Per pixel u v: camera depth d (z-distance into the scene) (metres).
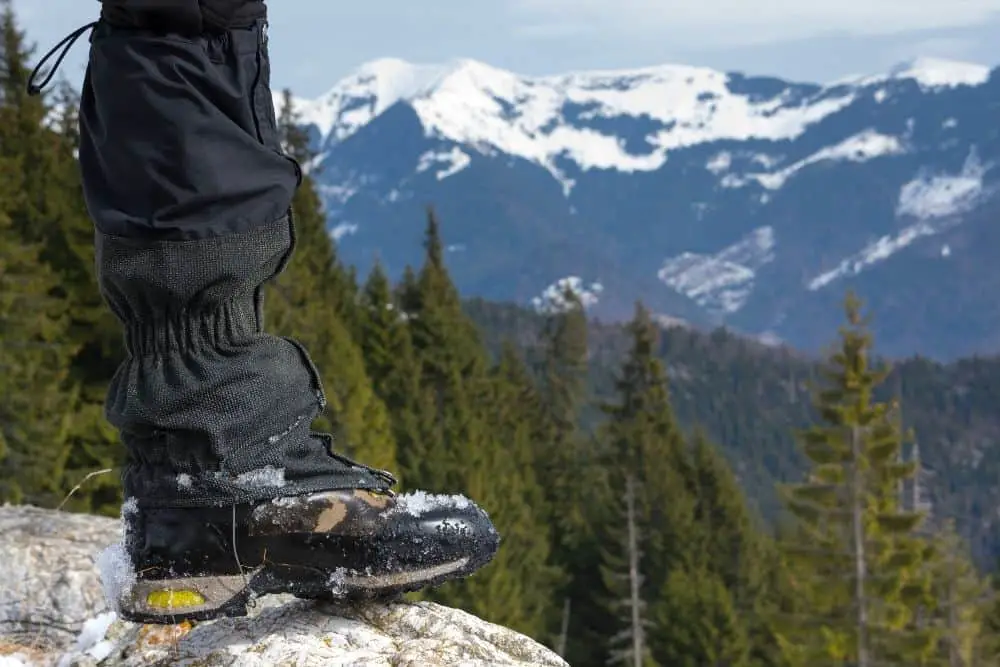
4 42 40.31
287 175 2.20
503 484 45.47
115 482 23.80
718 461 58.84
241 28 2.14
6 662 3.12
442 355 55.59
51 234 28.59
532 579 44.62
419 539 2.29
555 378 84.69
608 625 49.59
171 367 2.16
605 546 50.09
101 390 27.31
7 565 3.86
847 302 26.84
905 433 27.84
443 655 2.29
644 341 63.09
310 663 2.23
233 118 2.15
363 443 36.47
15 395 22.28
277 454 2.19
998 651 37.03
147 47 2.05
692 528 50.56
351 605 2.52
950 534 35.91
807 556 27.12
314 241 63.09
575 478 63.03
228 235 2.12
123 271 2.11
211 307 2.16
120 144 2.09
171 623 2.23
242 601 2.23
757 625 46.53
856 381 27.00
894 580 26.19
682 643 41.66
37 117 36.50
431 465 42.94
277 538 2.20
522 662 2.32
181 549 2.17
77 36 2.21
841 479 27.06
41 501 22.38
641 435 54.09
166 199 2.08
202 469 2.15
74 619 3.72
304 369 2.29
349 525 2.23
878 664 26.44
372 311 55.91
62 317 27.05
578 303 84.88
